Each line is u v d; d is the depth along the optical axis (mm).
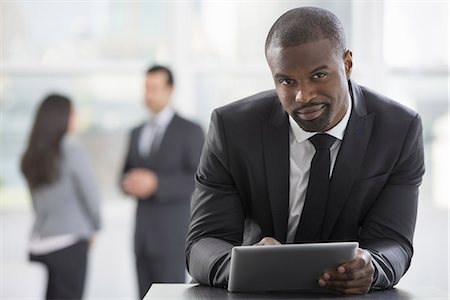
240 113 2549
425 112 5961
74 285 5027
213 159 2549
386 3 5914
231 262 2217
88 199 5020
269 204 2525
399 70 5945
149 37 5949
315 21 2238
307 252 2186
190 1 5938
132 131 5254
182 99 5918
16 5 5906
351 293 2248
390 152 2494
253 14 5926
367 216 2551
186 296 2254
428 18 5922
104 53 5949
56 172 4934
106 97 5938
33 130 4961
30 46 5926
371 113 2512
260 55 5938
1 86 5906
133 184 5039
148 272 5105
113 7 5949
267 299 2211
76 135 5930
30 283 5906
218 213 2543
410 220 2514
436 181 5949
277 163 2498
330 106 2242
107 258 5891
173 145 5113
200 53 5949
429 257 5898
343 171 2471
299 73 2203
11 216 5898
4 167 5930
